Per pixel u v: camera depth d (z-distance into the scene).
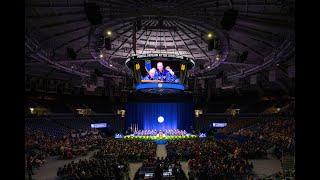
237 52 37.22
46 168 28.00
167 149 35.84
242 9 23.91
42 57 32.78
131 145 36.44
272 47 33.53
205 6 22.94
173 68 30.55
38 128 49.81
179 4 22.80
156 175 21.62
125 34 33.41
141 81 30.31
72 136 47.75
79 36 31.02
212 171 21.98
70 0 22.70
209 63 39.59
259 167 27.05
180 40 35.69
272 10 23.58
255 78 37.78
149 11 23.59
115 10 23.72
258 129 49.09
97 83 38.69
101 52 32.41
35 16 24.77
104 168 21.75
